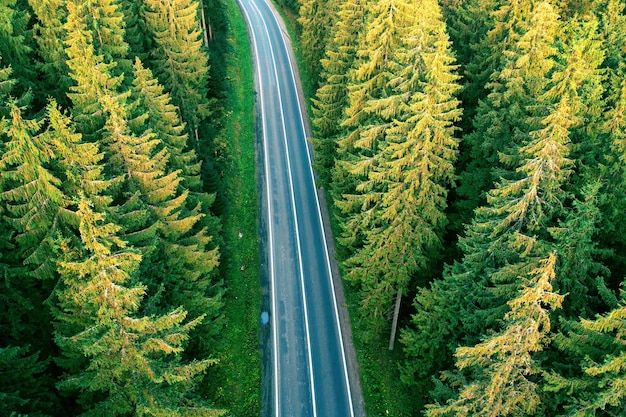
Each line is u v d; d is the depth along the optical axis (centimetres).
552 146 1822
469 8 3366
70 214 1783
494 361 1761
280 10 7481
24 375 1700
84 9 2433
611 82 2223
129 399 1772
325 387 2762
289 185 4269
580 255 1764
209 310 2494
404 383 2711
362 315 2800
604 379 1491
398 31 2728
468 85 3014
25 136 1675
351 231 2748
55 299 1888
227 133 4581
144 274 2112
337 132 3684
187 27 3525
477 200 2553
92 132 2133
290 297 3288
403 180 2395
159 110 2638
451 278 2195
